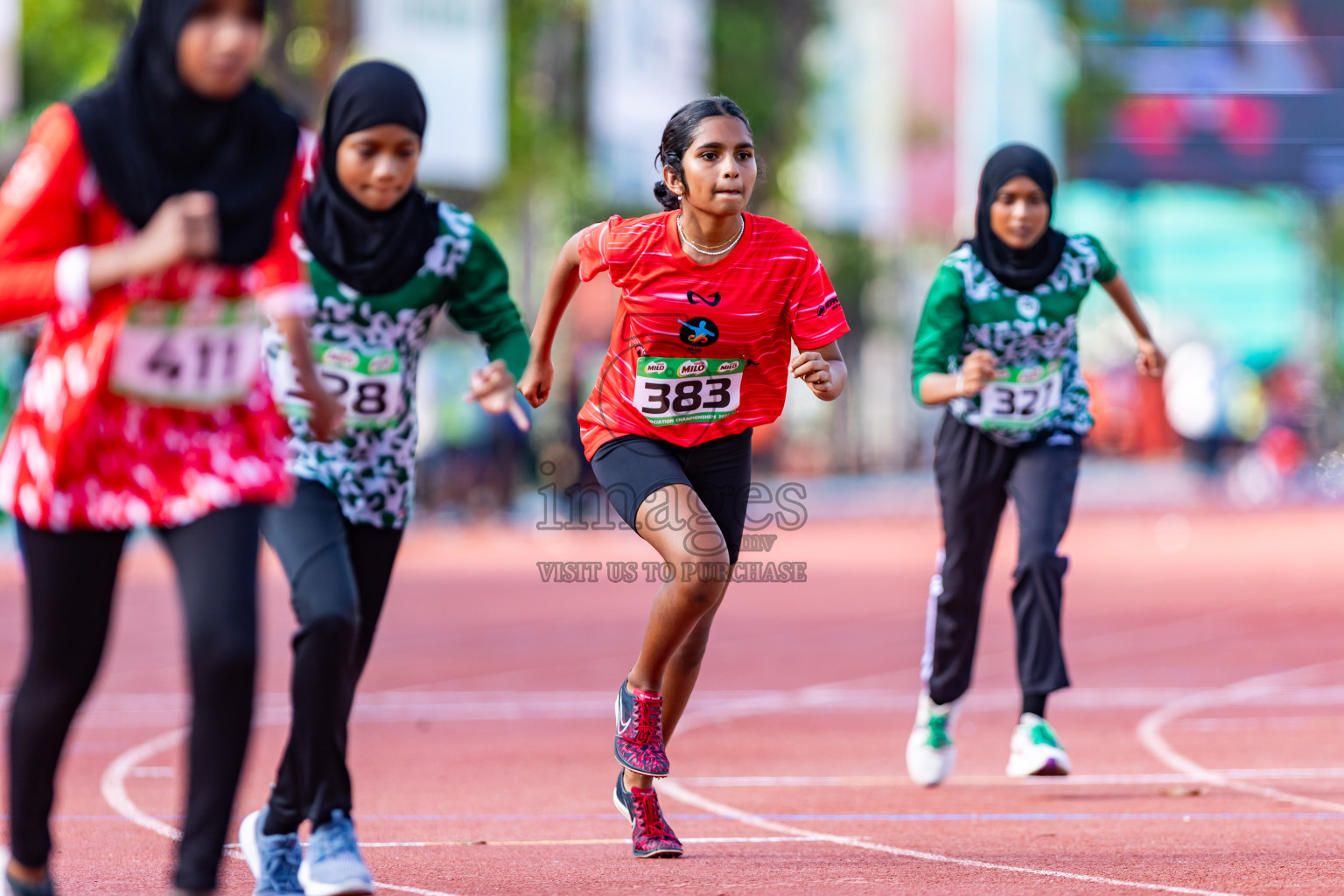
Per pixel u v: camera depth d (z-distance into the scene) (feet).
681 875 52.31
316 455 47.06
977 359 62.85
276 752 79.71
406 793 69.87
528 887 50.49
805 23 368.07
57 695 38.58
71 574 37.96
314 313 46.85
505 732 88.12
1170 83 438.40
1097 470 486.79
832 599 166.61
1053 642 67.72
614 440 54.03
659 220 52.44
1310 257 522.47
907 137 382.42
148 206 36.42
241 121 37.42
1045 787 70.95
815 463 441.68
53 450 37.19
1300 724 88.94
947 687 69.77
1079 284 67.87
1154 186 451.53
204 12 35.65
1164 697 99.96
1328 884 50.44
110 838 59.72
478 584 181.37
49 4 282.97
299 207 46.39
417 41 250.37
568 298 55.16
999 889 49.88
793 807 66.13
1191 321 538.88
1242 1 435.94
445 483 264.72
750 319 52.65
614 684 107.65
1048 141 412.57
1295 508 333.42
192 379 37.63
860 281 417.69
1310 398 397.80
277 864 45.75
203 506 37.47
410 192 48.11
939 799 67.97
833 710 96.22
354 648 48.14
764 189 368.48
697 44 325.42
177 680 110.22
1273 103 438.81
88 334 36.94
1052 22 412.16
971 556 69.51
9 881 39.50
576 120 337.72
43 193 35.76
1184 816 63.36
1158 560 213.66
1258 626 141.38
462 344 266.16
